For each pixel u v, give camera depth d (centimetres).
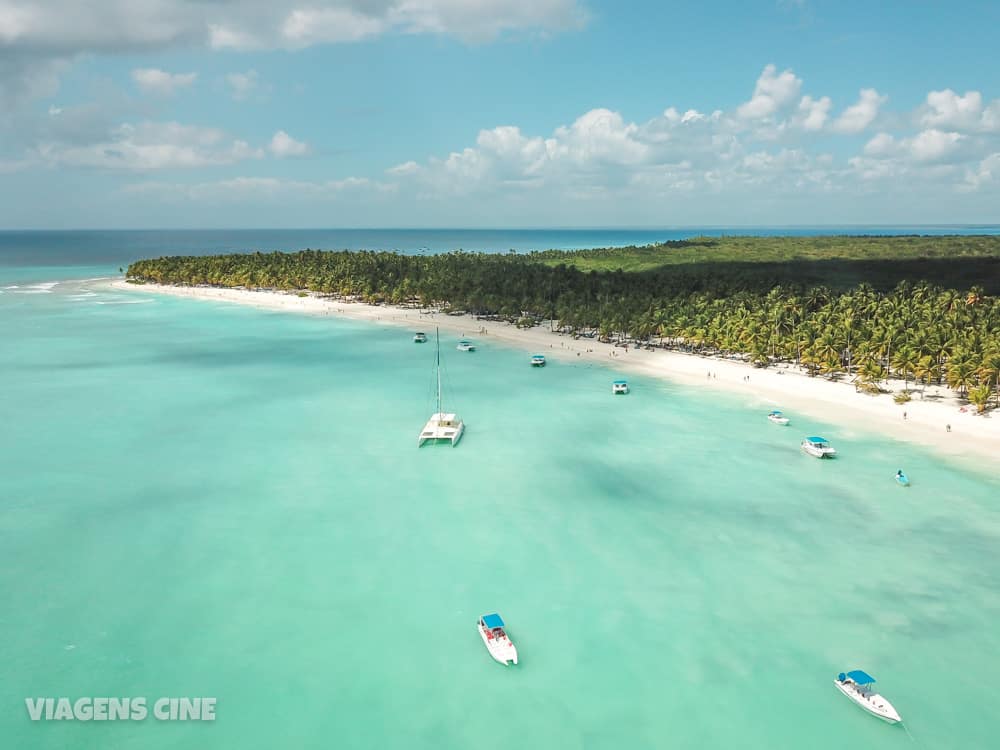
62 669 4216
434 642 4534
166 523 6203
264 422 9288
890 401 9731
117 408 9862
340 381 11694
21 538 5862
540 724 3834
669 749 3666
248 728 3775
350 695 4044
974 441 8144
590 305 16375
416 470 7588
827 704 3981
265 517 6359
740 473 7450
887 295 15025
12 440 8394
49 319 17762
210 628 4650
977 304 12862
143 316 18500
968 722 3825
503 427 9150
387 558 5616
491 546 5838
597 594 5106
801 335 11512
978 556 5584
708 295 15538
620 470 7575
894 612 4844
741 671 4259
